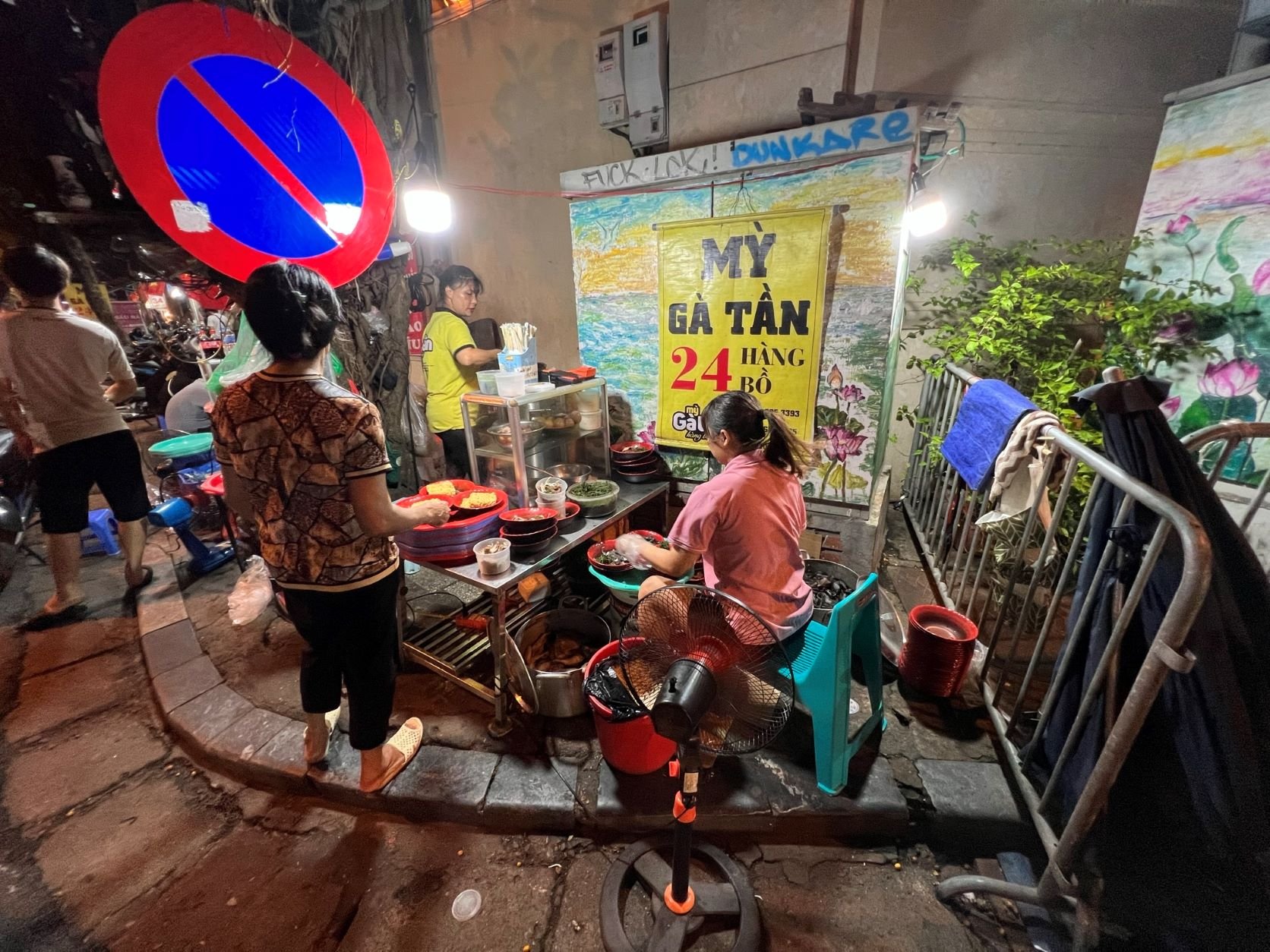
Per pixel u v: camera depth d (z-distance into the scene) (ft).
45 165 11.14
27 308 9.86
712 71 9.80
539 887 6.62
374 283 12.50
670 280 10.45
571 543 8.57
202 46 7.20
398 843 7.18
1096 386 5.54
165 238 12.30
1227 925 5.10
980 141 11.50
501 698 8.03
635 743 7.02
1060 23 10.71
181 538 12.50
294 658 10.00
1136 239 9.51
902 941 6.02
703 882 6.41
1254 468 8.37
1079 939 5.48
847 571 8.82
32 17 10.26
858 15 8.48
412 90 13.99
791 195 9.11
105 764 8.36
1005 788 7.11
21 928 6.29
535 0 12.47
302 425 5.62
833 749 6.77
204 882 6.75
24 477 15.05
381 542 6.45
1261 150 7.87
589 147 13.00
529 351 9.70
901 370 13.38
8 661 10.36
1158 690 4.57
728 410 6.62
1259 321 8.13
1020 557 7.25
